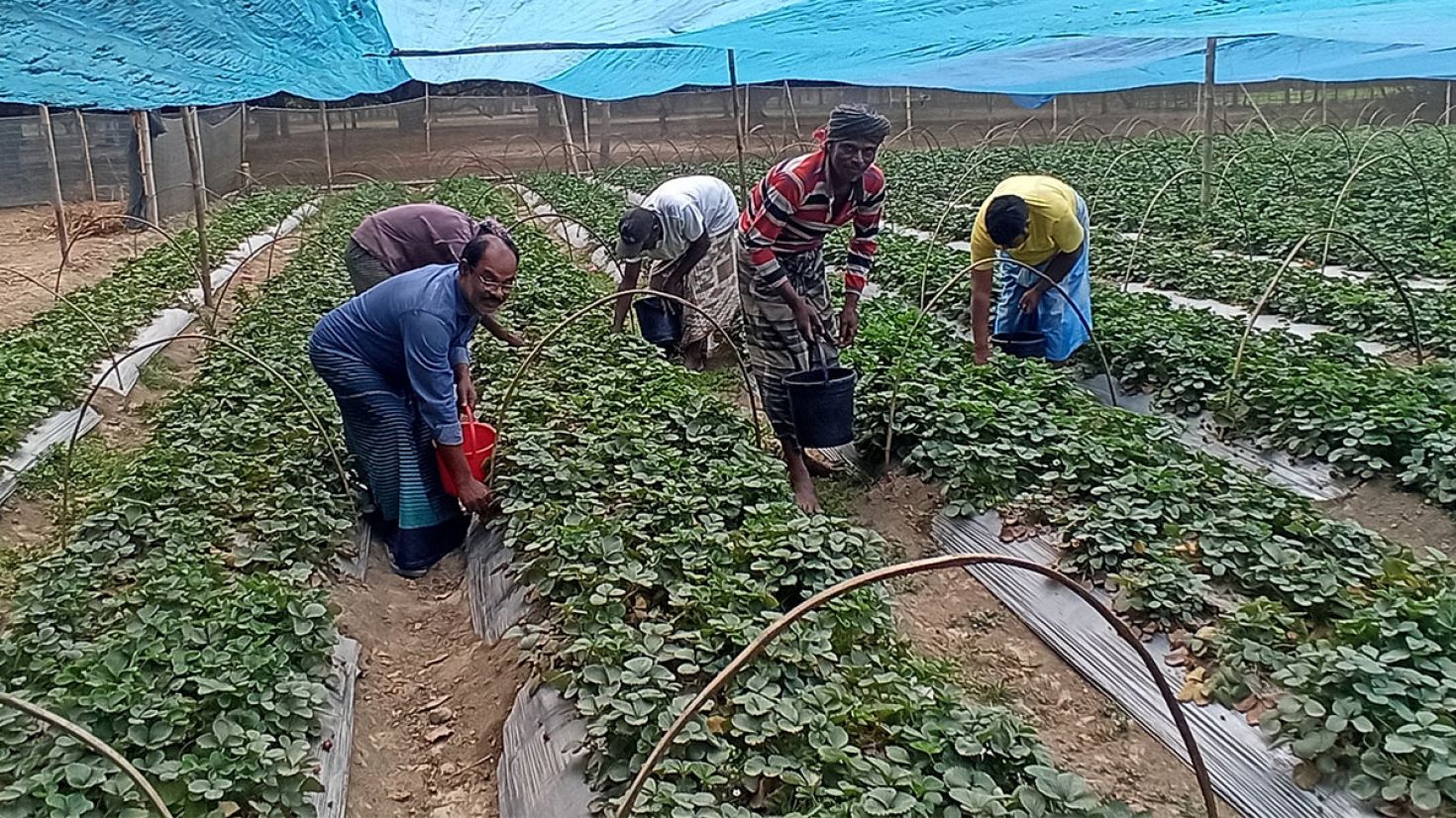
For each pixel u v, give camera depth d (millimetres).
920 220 18266
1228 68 17547
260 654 4852
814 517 5957
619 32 7809
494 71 11602
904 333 9273
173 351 11930
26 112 25844
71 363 9844
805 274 7145
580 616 5152
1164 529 5926
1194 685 4871
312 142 33562
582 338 9922
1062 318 8852
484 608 6160
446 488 6930
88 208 23062
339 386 6625
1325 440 7203
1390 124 35562
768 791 4145
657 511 6199
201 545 6121
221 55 6785
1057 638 5621
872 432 7703
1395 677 4379
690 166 27344
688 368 9797
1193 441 7910
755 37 8156
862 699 4547
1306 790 4250
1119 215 16812
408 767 5145
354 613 6180
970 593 6215
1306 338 9844
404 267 8414
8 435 8164
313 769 4453
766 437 8336
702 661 4766
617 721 4375
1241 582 5504
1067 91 21562
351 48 7504
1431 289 10914
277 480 6984
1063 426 7266
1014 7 6699
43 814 3895
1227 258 13078
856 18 7184
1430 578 5320
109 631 5211
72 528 6996
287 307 12320
